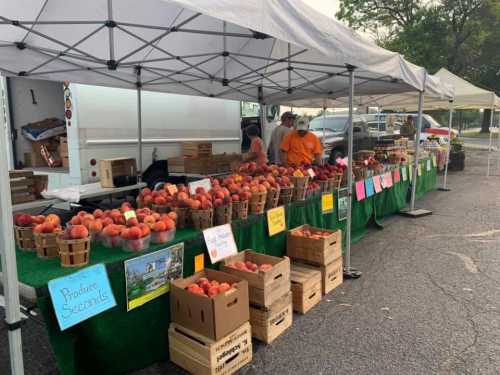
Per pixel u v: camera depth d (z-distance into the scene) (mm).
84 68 4703
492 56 29469
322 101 9969
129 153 6270
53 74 4625
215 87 6680
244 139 9500
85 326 2141
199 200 2912
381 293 3807
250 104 9836
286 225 3855
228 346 2492
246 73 5961
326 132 12836
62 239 2047
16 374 1771
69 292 1943
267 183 3574
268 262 3141
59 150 6562
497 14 27391
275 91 7512
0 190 1639
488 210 7574
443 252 5047
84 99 5551
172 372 2549
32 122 6586
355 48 3627
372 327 3164
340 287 3949
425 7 27875
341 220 4930
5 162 1644
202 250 2881
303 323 3236
